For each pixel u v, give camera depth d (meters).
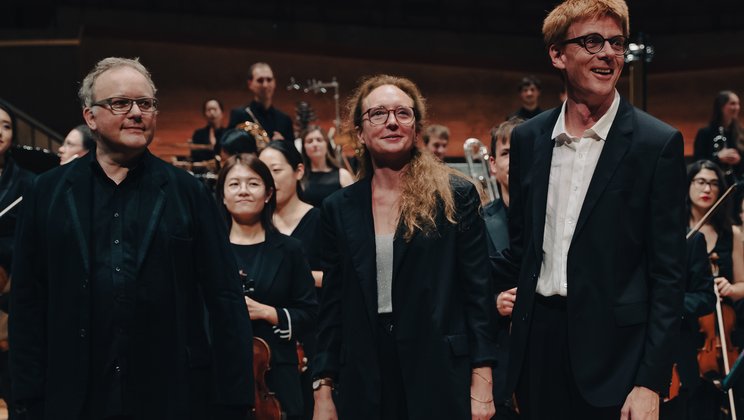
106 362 2.45
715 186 5.07
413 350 2.63
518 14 13.41
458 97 13.20
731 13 12.89
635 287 2.51
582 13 2.54
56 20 11.12
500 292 3.19
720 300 4.80
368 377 2.66
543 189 2.62
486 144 13.30
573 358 2.50
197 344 2.56
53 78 10.70
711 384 4.69
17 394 2.49
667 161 2.49
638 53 9.88
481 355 2.64
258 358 3.53
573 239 2.52
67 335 2.45
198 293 2.61
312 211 4.63
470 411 2.62
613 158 2.52
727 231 5.10
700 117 13.12
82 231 2.48
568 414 2.57
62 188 2.54
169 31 11.59
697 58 13.00
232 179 3.88
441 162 2.85
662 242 2.48
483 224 2.76
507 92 13.41
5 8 11.16
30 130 9.00
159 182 2.56
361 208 2.77
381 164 2.80
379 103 2.76
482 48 13.22
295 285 3.88
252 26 12.05
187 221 2.55
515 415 3.40
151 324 2.48
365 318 2.68
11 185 4.46
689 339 4.32
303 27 12.32
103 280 2.47
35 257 2.54
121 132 2.51
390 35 12.78
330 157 6.07
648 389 2.41
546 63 13.47
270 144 4.66
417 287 2.66
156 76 11.62
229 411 2.58
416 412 2.60
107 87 2.51
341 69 12.59
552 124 2.68
